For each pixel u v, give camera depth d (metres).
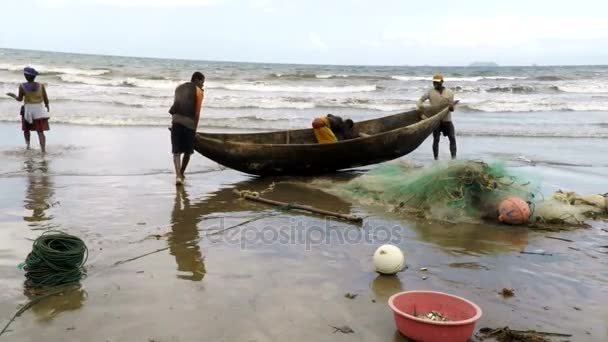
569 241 6.14
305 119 18.12
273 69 53.00
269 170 9.20
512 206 6.64
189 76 33.03
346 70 60.12
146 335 3.74
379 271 4.97
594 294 4.61
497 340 3.75
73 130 14.55
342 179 9.47
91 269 4.91
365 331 3.85
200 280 4.74
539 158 12.16
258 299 4.37
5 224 6.19
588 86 34.53
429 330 3.52
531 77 45.56
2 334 3.71
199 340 3.68
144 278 4.75
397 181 7.77
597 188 9.09
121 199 7.62
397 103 23.56
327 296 4.46
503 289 4.60
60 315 4.01
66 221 6.42
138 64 51.00
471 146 13.87
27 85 10.73
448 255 5.56
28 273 4.55
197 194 8.12
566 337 3.82
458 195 6.97
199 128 15.59
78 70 32.66
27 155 10.80
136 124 16.14
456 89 32.47
